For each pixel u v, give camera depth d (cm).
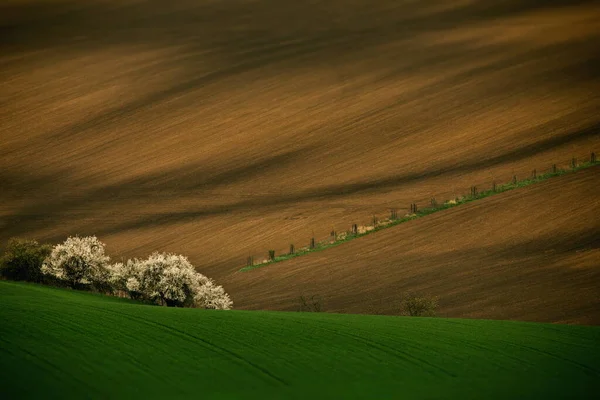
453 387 9738
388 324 12619
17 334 10069
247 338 10956
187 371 9469
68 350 9669
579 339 12275
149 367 9450
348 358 10488
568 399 9531
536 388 9875
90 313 11569
